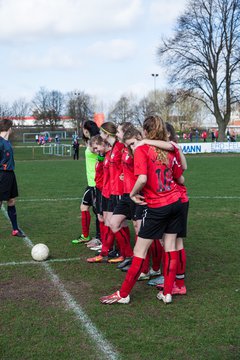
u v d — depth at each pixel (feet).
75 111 311.88
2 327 12.59
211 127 319.68
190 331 12.28
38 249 19.47
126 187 17.79
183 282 15.25
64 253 20.93
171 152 14.15
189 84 150.20
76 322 12.94
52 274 17.62
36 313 13.61
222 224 27.35
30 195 41.70
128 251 18.47
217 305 14.20
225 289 15.71
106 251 19.39
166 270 14.48
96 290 15.76
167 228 14.40
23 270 18.15
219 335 12.02
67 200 38.50
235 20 144.46
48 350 11.20
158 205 13.75
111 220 18.26
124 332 12.25
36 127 299.58
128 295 14.47
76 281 16.81
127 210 17.98
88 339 11.82
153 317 13.32
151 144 13.69
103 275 17.56
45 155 123.85
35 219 29.66
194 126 304.50
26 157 115.03
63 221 28.89
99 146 19.84
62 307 14.11
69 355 10.95
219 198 38.55
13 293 15.46
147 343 11.58
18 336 12.01
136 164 13.53
